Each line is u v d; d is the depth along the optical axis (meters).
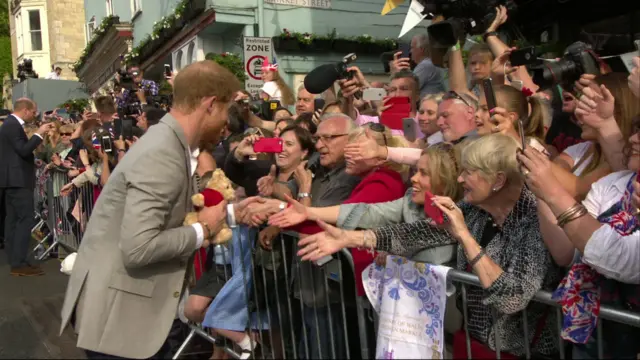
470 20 3.69
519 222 2.22
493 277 2.11
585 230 1.89
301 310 3.04
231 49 9.48
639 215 1.92
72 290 2.35
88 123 6.61
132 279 2.34
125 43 13.88
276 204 2.76
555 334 2.24
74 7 21.77
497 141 2.21
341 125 3.15
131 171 2.26
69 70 21.78
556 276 2.24
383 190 2.80
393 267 2.49
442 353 2.30
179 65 10.92
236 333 3.30
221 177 2.59
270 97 5.77
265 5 9.05
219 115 2.48
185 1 9.51
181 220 2.42
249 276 3.31
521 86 2.83
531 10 5.27
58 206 7.01
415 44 5.10
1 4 30.31
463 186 2.29
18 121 6.00
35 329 4.12
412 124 3.69
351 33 9.78
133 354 2.33
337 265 2.78
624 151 2.06
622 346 1.99
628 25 4.71
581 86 2.43
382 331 2.48
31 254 7.05
